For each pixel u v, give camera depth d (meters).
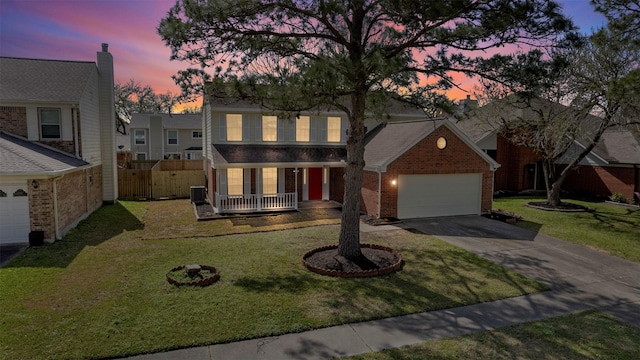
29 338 6.10
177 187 23.41
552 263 10.70
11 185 11.66
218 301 7.66
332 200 21.17
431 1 7.90
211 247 11.85
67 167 12.88
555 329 6.75
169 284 8.55
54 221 12.25
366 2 8.98
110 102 19.95
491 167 17.69
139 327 6.53
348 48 9.68
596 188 23.44
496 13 8.53
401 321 7.00
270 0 8.83
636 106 15.51
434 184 16.78
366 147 19.64
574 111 17.30
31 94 15.12
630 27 13.19
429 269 9.95
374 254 10.96
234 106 19.27
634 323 7.06
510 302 7.97
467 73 10.08
